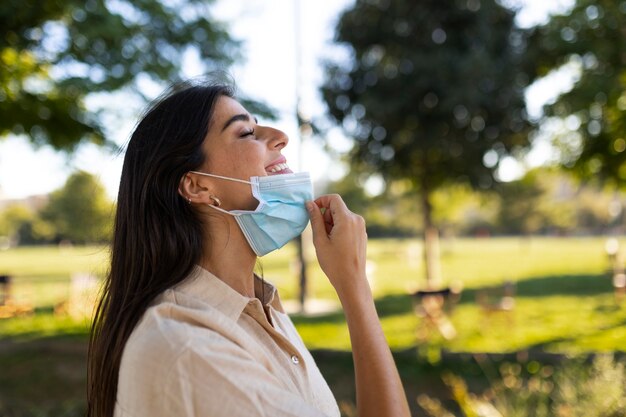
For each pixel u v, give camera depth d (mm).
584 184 13344
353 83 15656
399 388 1177
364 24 15336
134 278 1218
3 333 11797
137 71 7266
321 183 17328
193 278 1202
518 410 4387
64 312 13609
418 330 10023
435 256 17250
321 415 1052
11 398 7293
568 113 10609
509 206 60531
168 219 1232
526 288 17219
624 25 9672
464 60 14281
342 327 11398
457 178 16188
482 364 7949
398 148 15742
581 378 4547
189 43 7844
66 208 36094
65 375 8258
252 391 1011
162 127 1285
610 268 20344
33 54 7133
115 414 1100
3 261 41531
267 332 1248
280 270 27250
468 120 14938
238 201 1299
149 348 1012
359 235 1324
